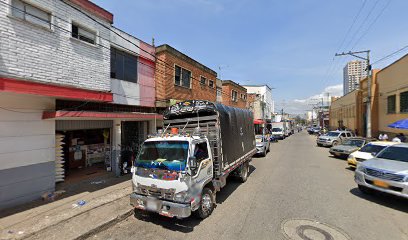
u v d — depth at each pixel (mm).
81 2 7562
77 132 10164
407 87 15492
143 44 11336
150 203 5027
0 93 5844
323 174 9969
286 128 38750
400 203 6305
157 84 12195
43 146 6875
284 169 11086
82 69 7562
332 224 5020
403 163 6492
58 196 6898
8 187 6027
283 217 5414
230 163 7266
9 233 4598
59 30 6832
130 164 10375
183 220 5398
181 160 5148
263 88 46688
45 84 6141
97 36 8172
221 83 23844
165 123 7656
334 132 22297
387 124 18859
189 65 14812
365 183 6598
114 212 5680
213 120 6660
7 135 6020
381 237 4461
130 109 10703
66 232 4699
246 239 4426
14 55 5750
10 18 5691
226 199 6777
